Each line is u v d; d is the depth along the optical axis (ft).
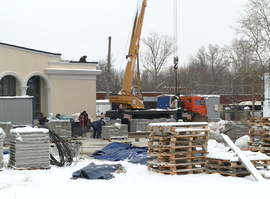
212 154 37.14
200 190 29.43
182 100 112.27
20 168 37.86
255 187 30.17
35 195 27.91
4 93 95.30
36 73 95.86
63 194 28.19
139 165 42.50
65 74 98.63
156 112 97.55
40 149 38.81
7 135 65.92
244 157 34.78
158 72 221.46
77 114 93.66
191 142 37.27
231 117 142.61
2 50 91.61
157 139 38.75
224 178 34.06
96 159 50.75
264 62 120.57
